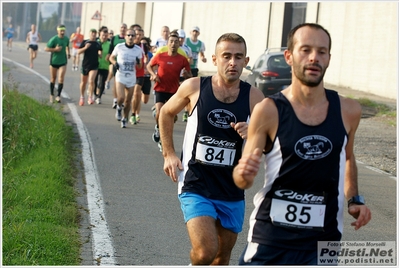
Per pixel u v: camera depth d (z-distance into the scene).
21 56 81.44
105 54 37.56
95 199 16.61
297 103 8.07
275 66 36.84
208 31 74.94
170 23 84.75
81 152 22.70
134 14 96.94
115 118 31.73
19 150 20.89
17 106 26.66
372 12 48.41
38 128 24.23
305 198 8.07
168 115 11.14
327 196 8.09
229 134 10.57
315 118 8.02
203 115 10.62
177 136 27.30
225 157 10.43
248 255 8.33
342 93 47.19
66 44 35.75
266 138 8.16
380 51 47.12
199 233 9.72
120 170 20.25
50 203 15.23
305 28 7.96
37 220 13.94
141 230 14.27
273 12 61.75
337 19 53.50
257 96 10.77
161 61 24.55
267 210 8.20
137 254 12.66
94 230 14.03
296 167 8.00
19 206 14.74
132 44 28.89
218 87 10.77
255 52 65.12
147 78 30.55
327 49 7.93
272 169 8.12
